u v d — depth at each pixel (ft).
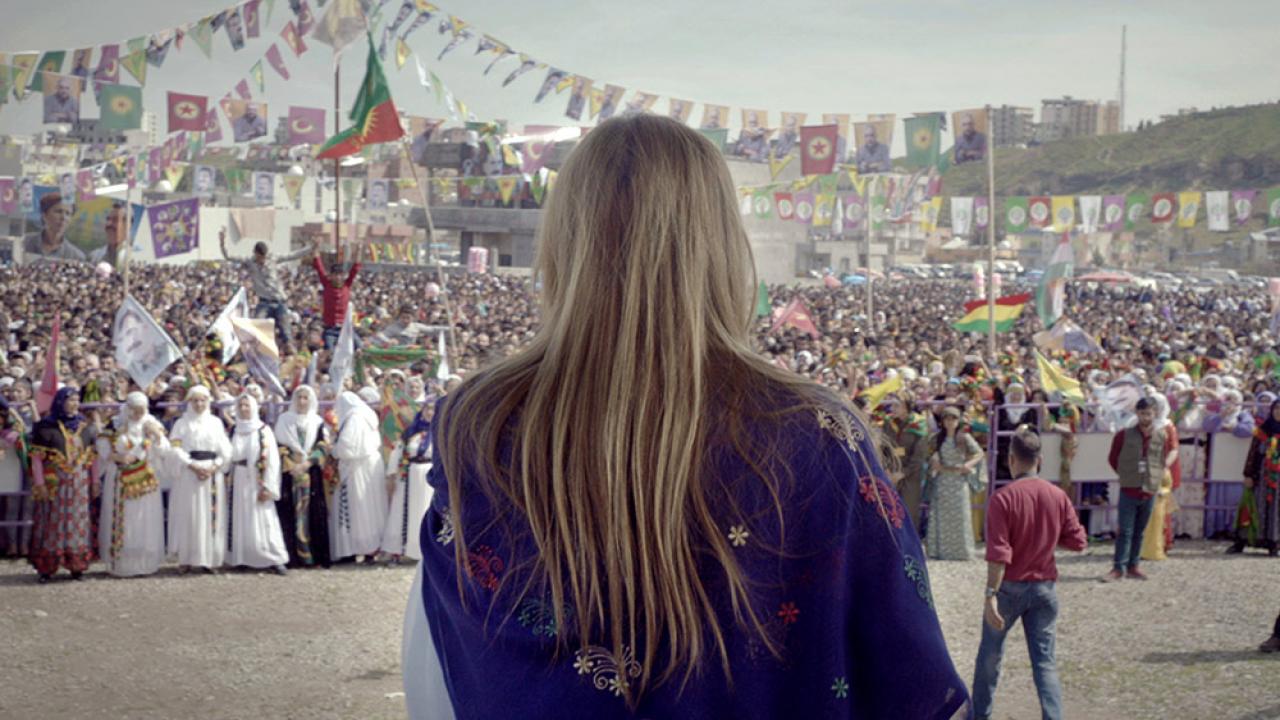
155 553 36.04
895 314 149.48
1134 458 36.40
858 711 3.71
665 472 3.57
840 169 80.84
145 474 35.88
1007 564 19.77
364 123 45.73
